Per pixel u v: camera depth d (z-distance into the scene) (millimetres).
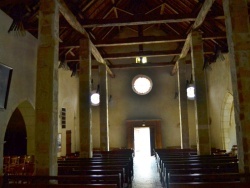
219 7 10375
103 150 16078
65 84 16344
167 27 17750
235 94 6809
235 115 6875
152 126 19625
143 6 16156
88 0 11266
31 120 11320
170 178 5348
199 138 11039
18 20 8812
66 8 9305
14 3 8883
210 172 6754
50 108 7438
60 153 15445
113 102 20141
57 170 7527
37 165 7211
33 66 11125
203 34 12125
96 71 20094
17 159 10672
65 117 16531
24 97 10297
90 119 11773
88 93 11898
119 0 14492
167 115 19734
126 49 19422
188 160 8391
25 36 10461
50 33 7789
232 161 8195
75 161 9328
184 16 11172
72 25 10273
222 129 15594
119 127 19859
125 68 19453
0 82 8516
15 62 9664
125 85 20250
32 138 11336
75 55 16141
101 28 15461
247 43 6785
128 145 19469
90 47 12586
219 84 16078
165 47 19141
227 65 14312
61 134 15680
